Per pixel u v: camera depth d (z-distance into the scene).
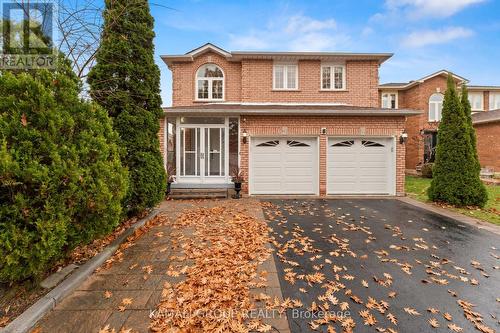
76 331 2.43
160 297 2.98
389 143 10.03
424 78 17.91
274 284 3.30
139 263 3.88
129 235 5.00
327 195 9.92
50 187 2.82
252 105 11.84
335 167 10.04
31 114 2.92
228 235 5.18
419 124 18.14
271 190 10.08
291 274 3.54
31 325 2.47
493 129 16.33
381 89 19.34
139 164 5.86
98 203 3.38
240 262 3.88
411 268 3.79
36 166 2.74
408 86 18.95
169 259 4.03
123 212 5.55
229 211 7.39
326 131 9.90
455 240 4.97
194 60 12.86
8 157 2.54
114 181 3.82
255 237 5.04
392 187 9.95
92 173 3.48
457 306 2.89
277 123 9.90
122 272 3.59
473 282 3.39
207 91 12.92
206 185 9.89
